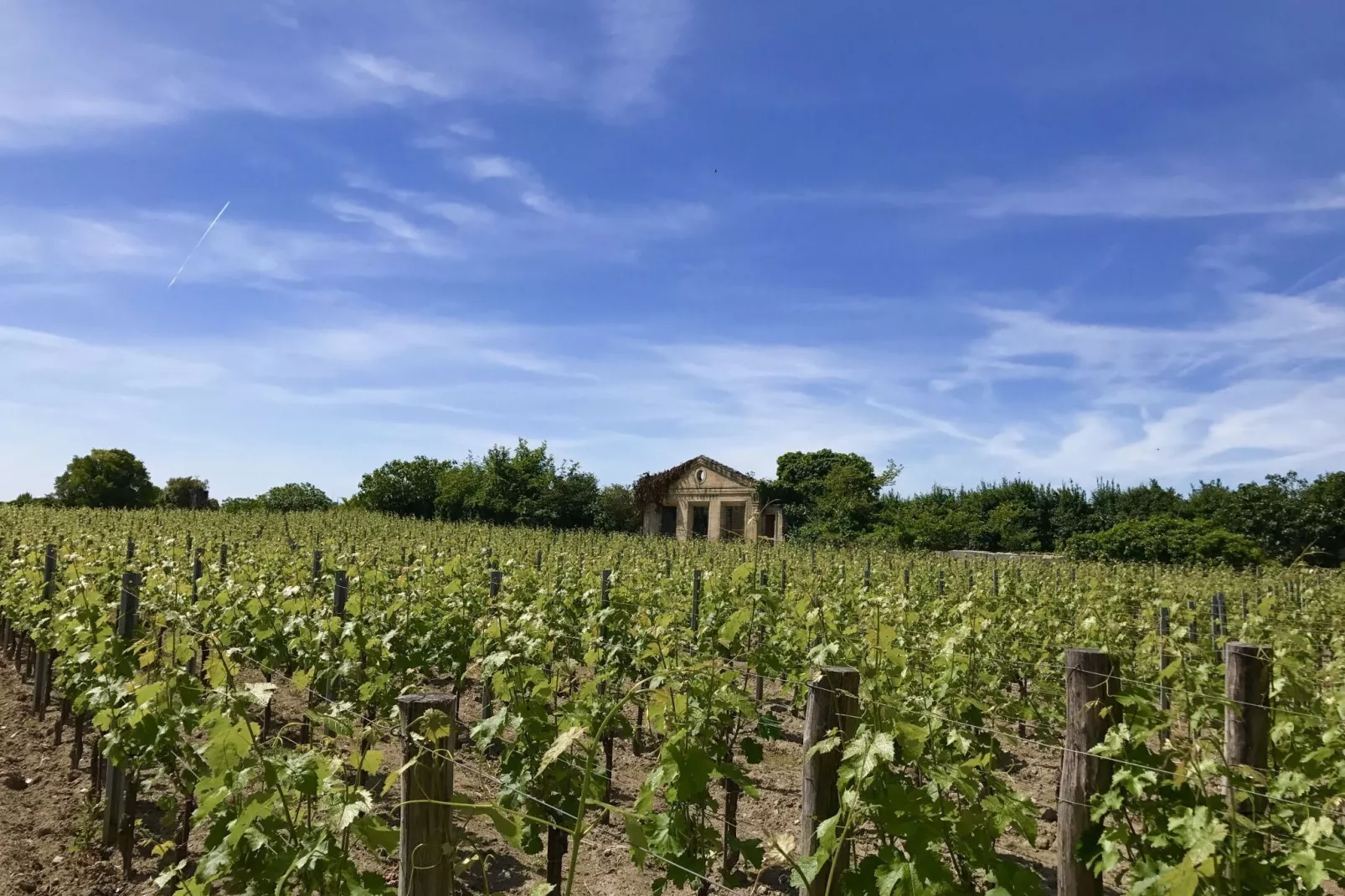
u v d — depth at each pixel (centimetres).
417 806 249
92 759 567
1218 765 290
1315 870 268
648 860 498
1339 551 2741
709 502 4059
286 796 298
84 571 852
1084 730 337
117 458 4466
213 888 396
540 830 426
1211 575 1698
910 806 277
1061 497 3456
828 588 1099
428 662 702
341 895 262
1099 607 930
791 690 779
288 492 4434
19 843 504
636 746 709
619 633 720
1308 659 558
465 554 1343
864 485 3628
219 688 315
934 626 750
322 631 636
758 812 602
